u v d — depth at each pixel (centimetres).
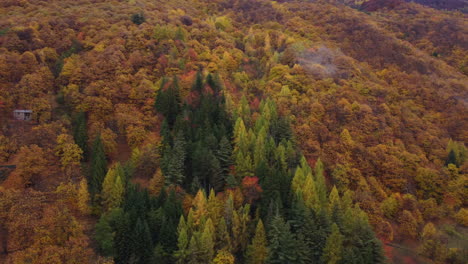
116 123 7381
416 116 9444
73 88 7838
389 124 8856
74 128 7031
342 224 5928
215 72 9594
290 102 8862
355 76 10538
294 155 7356
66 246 4581
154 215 5412
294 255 5266
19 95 7350
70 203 5569
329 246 5319
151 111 7912
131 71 8750
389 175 7519
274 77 10150
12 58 7994
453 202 7344
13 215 4766
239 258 5728
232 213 5747
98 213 5750
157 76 8862
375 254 5494
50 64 8738
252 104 9012
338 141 7994
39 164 5916
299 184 6444
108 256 4753
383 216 6769
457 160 8169
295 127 8169
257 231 5572
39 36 9438
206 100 7881
